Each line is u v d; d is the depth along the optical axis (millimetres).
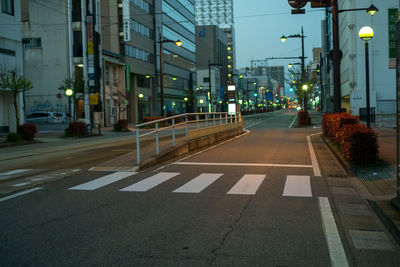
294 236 5016
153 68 66625
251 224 5590
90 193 7969
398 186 6191
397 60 6129
